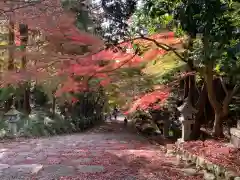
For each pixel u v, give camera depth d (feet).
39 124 53.67
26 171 24.76
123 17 19.15
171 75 33.53
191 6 10.30
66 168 25.82
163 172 23.65
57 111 65.36
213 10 10.18
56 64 14.87
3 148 37.37
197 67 25.17
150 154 32.01
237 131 24.72
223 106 28.99
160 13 12.76
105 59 15.92
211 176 20.35
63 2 15.08
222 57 14.64
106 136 52.80
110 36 18.65
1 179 22.40
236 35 11.30
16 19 14.58
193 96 31.99
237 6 12.59
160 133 50.80
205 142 27.45
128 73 21.43
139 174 23.30
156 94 33.68
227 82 32.99
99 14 18.79
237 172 18.33
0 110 55.93
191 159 25.17
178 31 15.96
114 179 22.16
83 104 69.51
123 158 29.86
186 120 31.12
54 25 14.51
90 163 27.58
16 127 50.01
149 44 20.94
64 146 39.45
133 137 50.78
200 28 10.77
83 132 61.26
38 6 14.05
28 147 38.24
